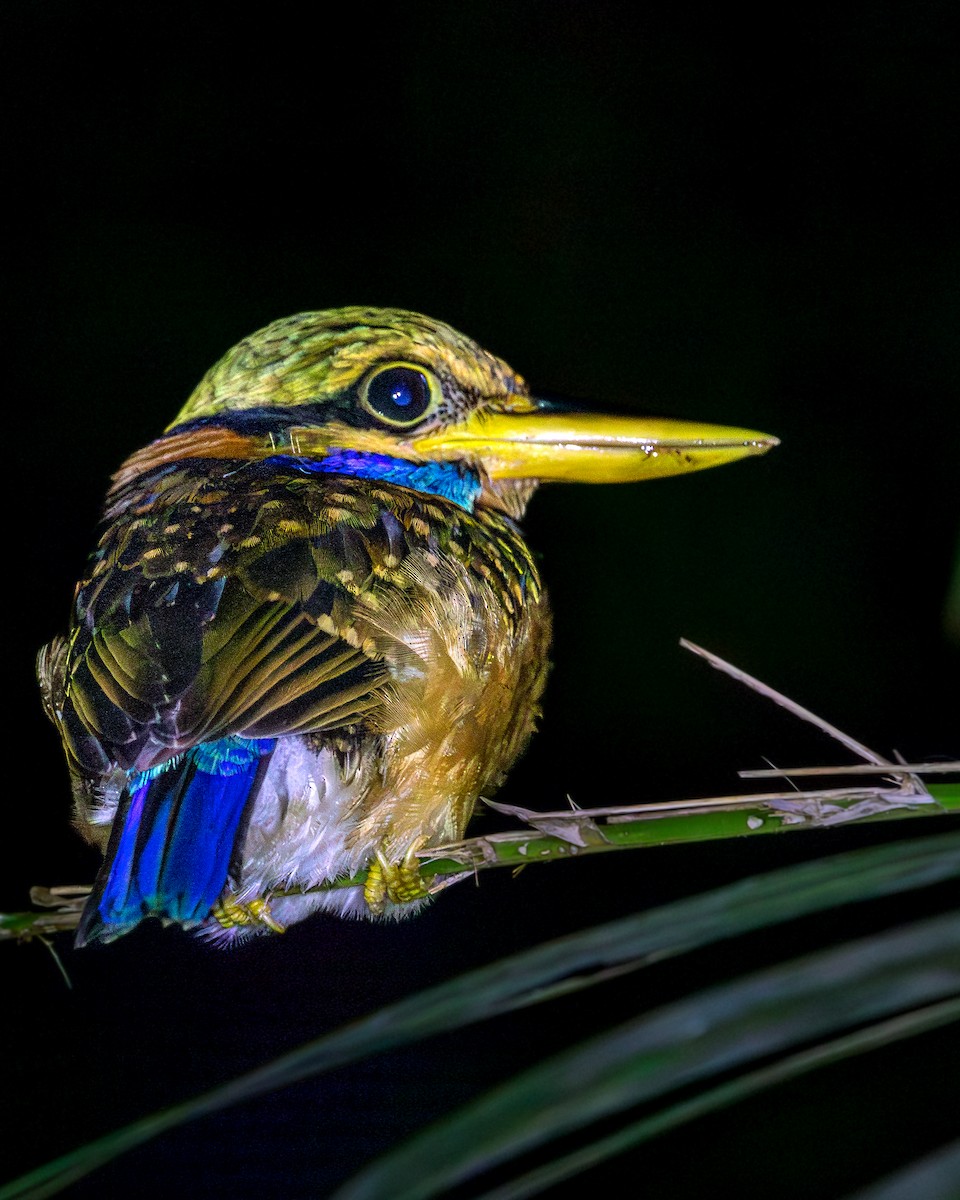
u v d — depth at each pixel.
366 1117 2.99
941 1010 1.32
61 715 2.98
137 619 2.96
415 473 3.02
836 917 3.04
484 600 2.97
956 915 1.32
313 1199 2.99
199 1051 3.00
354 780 2.96
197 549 2.96
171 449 3.01
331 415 3.01
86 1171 1.53
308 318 3.02
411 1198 1.17
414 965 3.02
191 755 2.94
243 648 2.95
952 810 2.89
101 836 2.97
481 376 3.02
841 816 2.89
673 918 1.48
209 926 2.96
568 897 3.04
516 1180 1.33
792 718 3.12
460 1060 3.00
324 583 2.96
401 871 2.96
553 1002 3.01
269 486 2.98
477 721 2.97
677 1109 1.29
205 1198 2.99
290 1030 3.01
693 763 3.12
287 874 2.96
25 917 2.92
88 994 3.00
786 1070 1.31
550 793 3.12
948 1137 3.00
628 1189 3.00
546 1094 1.22
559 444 3.02
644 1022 1.25
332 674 2.95
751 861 3.04
